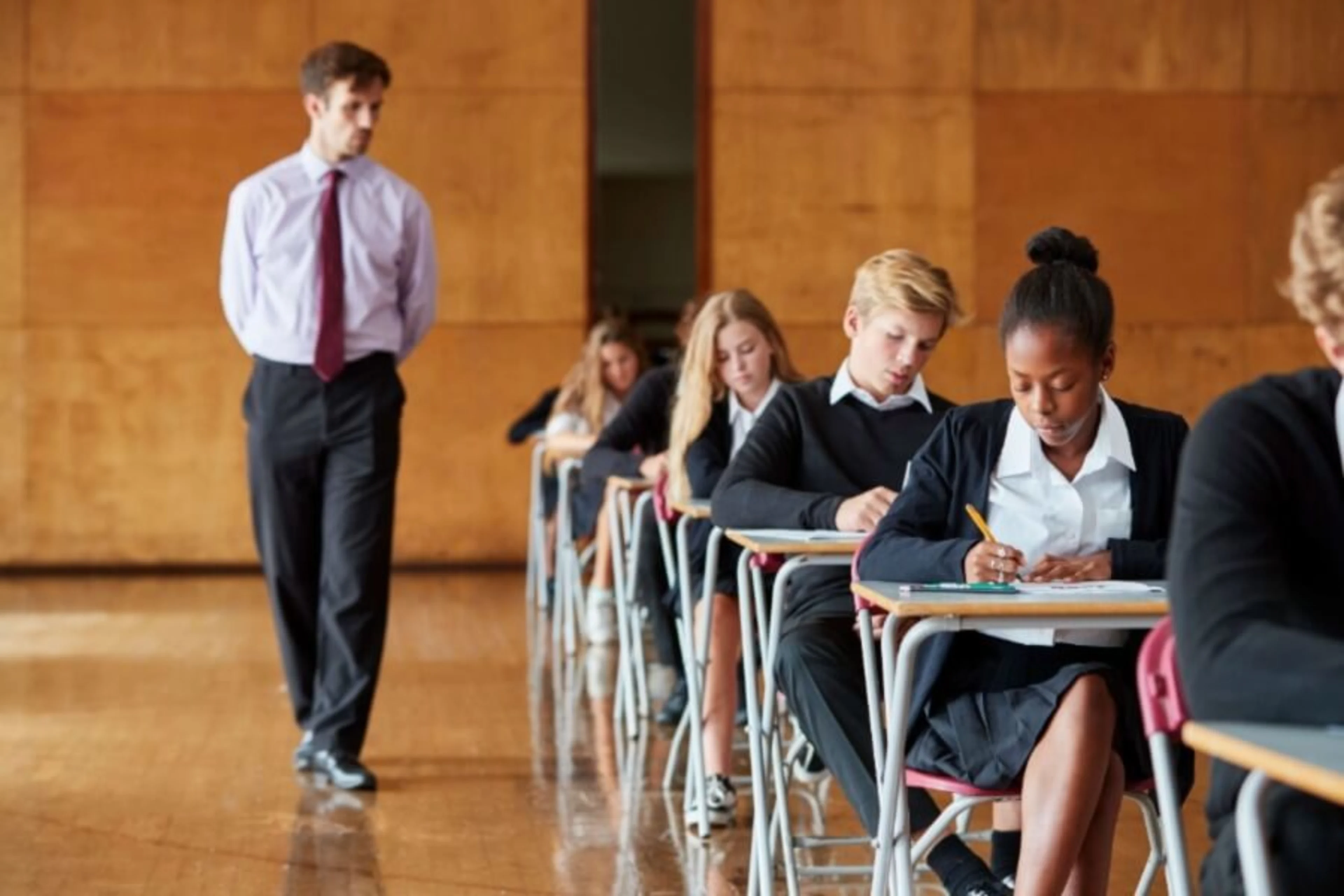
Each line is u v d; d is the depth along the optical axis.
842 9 14.94
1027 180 15.09
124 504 14.66
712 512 5.67
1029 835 3.85
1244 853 2.36
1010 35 15.04
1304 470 2.83
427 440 14.84
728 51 14.91
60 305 14.59
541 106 14.85
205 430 14.70
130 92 14.56
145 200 14.59
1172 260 15.21
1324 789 2.12
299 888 5.70
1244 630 2.65
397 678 9.66
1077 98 15.09
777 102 14.94
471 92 14.80
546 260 14.90
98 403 14.63
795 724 5.90
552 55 14.85
